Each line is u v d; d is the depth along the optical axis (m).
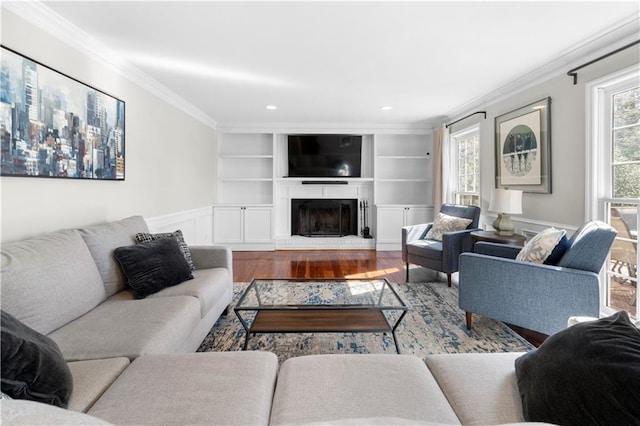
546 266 2.00
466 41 2.44
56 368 0.96
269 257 5.04
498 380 1.11
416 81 3.37
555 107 2.92
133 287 1.94
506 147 3.60
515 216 3.47
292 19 2.13
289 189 5.92
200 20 2.14
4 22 1.75
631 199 2.29
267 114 4.93
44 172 1.95
